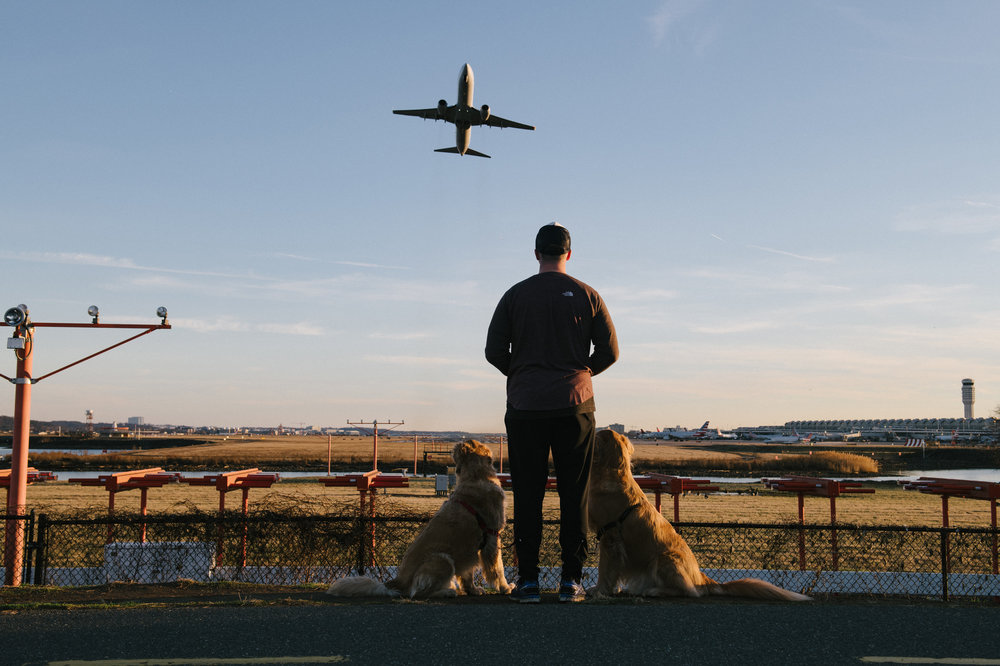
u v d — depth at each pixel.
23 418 9.15
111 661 2.96
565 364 4.78
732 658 3.04
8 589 5.20
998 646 3.29
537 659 3.01
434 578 4.80
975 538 10.55
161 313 9.84
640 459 58.28
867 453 80.50
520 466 4.74
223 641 3.29
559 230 5.12
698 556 9.37
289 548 6.77
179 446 111.94
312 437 186.25
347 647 3.19
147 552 7.27
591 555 9.48
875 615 3.96
